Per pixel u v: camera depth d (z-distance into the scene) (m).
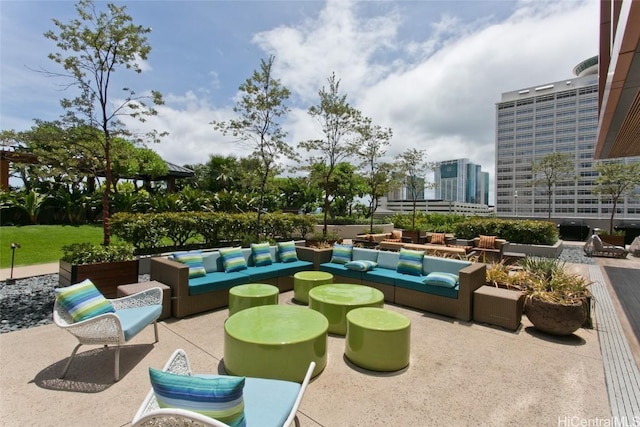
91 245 5.38
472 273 4.29
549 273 4.55
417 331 3.89
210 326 3.95
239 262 5.32
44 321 4.11
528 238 11.30
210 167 23.69
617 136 6.25
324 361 2.95
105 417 2.22
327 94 9.87
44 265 7.55
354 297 4.00
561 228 16.52
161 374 1.44
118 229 7.16
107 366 2.95
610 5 4.07
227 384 1.40
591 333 3.88
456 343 3.55
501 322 4.02
